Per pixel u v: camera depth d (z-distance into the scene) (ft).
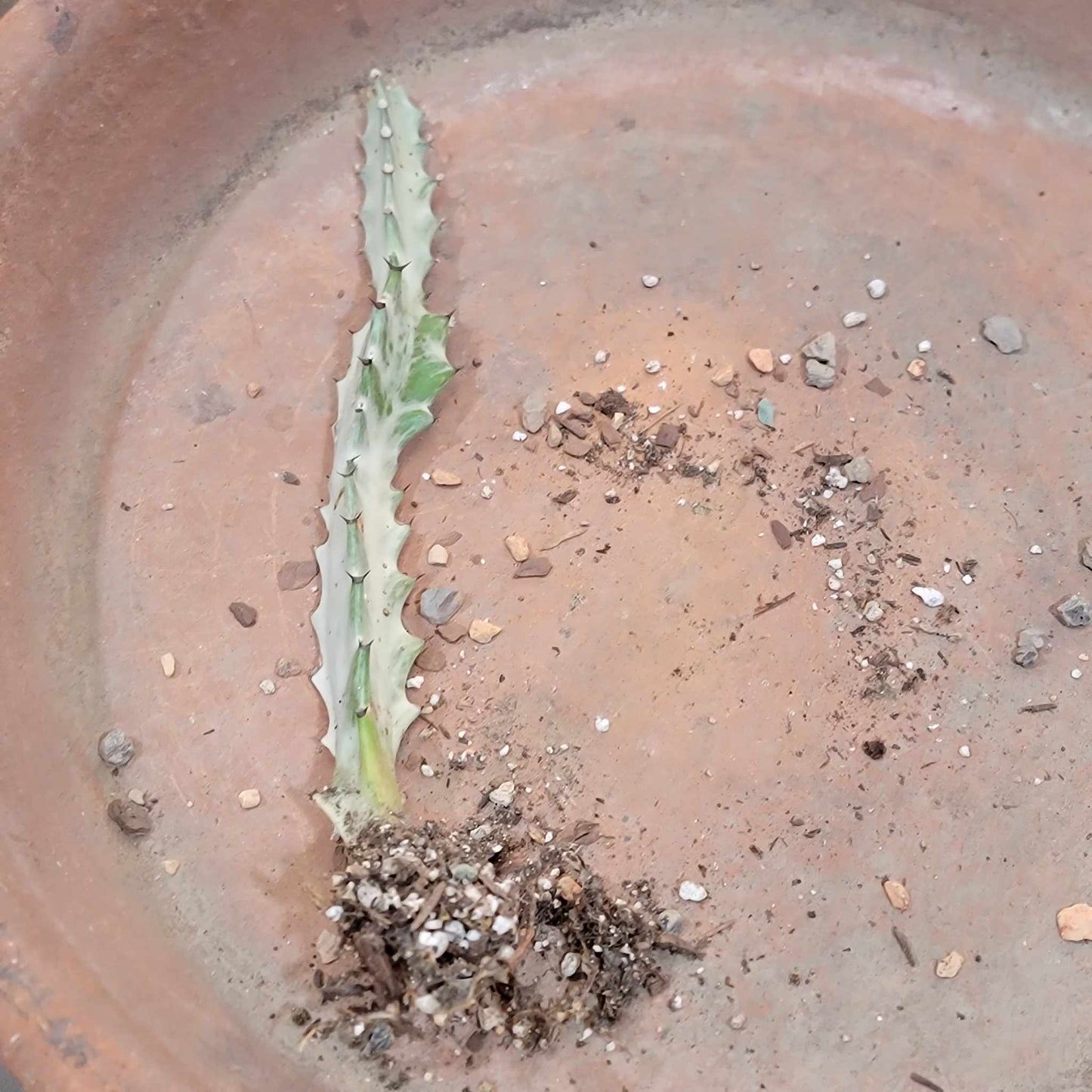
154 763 1.34
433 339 1.42
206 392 1.43
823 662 1.37
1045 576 1.39
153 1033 1.20
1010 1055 1.29
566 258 1.47
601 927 1.30
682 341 1.45
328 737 1.34
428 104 1.51
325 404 1.43
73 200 1.39
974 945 1.31
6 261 1.35
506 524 1.41
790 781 1.35
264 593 1.39
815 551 1.40
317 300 1.46
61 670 1.34
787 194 1.49
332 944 1.30
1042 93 1.51
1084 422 1.42
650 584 1.39
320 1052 1.28
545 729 1.36
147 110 1.41
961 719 1.36
